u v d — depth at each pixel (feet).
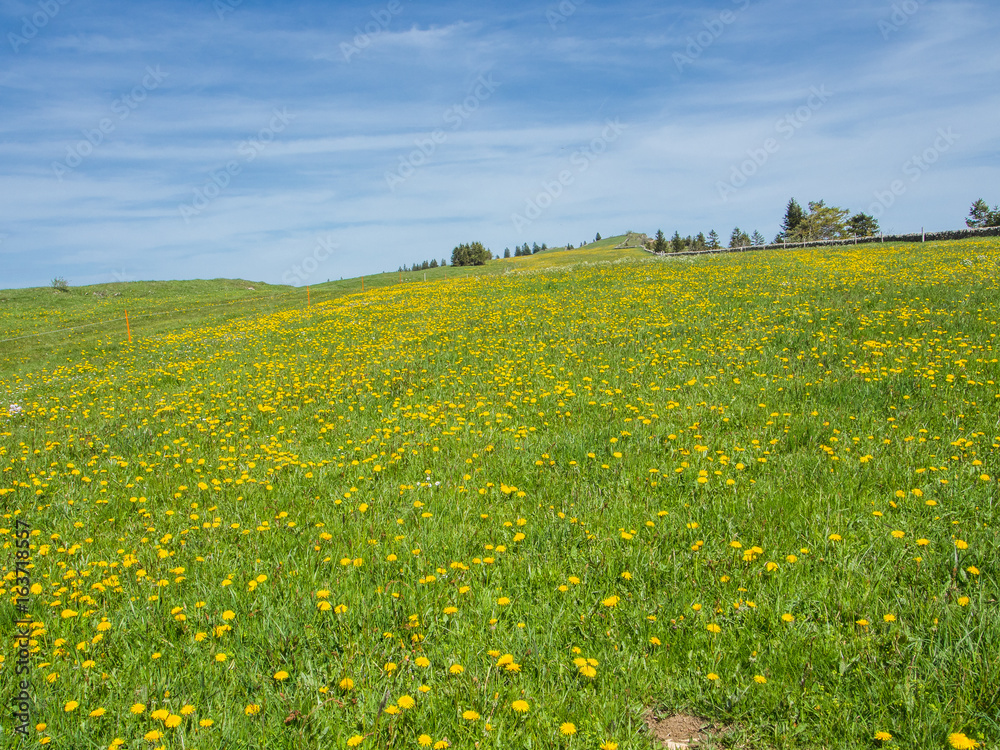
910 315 42.96
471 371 41.52
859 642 10.89
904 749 9.00
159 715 9.80
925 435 20.81
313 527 18.24
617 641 11.93
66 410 42.88
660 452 22.03
